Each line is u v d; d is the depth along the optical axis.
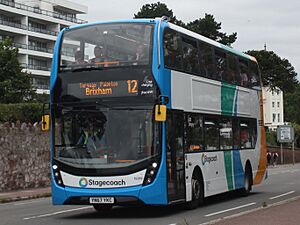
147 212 16.59
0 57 62.38
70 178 14.68
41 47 100.81
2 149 28.25
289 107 152.50
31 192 27.25
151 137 14.41
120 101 14.71
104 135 14.63
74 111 15.01
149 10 81.75
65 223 14.21
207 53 18.41
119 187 14.33
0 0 92.38
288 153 86.44
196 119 17.11
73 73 15.19
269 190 25.61
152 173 14.30
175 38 15.96
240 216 13.64
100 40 15.19
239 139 21.11
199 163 17.17
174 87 15.55
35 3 103.69
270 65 65.62
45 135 31.78
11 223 14.46
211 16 76.94
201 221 14.03
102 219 14.93
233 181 20.17
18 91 63.12
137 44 14.90
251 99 22.78
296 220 12.77
